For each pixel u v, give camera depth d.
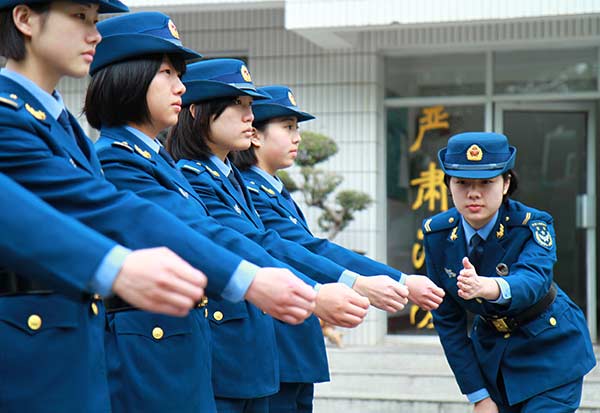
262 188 4.05
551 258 3.88
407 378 6.98
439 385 6.92
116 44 2.98
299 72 8.24
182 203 2.87
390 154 8.38
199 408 2.96
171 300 1.81
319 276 3.16
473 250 3.97
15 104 2.28
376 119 8.18
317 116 8.21
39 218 1.87
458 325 4.10
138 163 2.92
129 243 2.27
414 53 8.27
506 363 3.94
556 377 3.87
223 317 3.50
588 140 8.16
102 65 3.02
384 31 8.09
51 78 2.42
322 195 7.66
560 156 8.21
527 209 4.00
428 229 4.07
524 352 3.91
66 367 2.35
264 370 3.59
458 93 8.23
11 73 2.38
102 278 1.85
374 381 7.04
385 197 8.39
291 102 4.23
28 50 2.38
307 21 7.25
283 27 8.23
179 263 1.83
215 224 2.83
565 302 4.03
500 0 6.98
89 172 2.48
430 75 8.27
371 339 8.20
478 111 8.22
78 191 2.26
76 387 2.37
